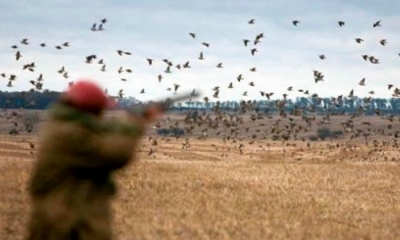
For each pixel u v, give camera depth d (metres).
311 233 39.34
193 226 39.16
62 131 17.03
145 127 17.53
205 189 63.00
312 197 60.88
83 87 17.50
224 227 39.78
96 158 16.98
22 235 34.88
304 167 101.00
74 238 17.20
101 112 17.77
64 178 17.17
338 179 82.19
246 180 74.75
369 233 40.56
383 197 65.12
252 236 37.09
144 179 68.12
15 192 53.50
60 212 17.05
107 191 17.83
